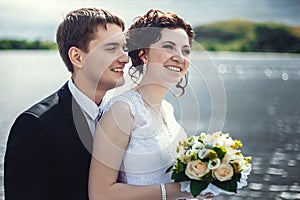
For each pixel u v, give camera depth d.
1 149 14.32
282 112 27.80
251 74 66.25
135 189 2.62
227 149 2.62
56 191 2.63
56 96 2.77
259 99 35.12
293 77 65.19
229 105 30.91
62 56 2.81
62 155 2.63
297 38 74.69
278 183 12.33
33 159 2.62
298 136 19.58
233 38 68.00
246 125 22.69
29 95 30.02
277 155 15.84
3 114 21.94
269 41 74.06
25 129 2.64
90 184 2.63
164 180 2.74
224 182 2.57
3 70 55.75
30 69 57.25
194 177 2.57
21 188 2.62
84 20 2.73
